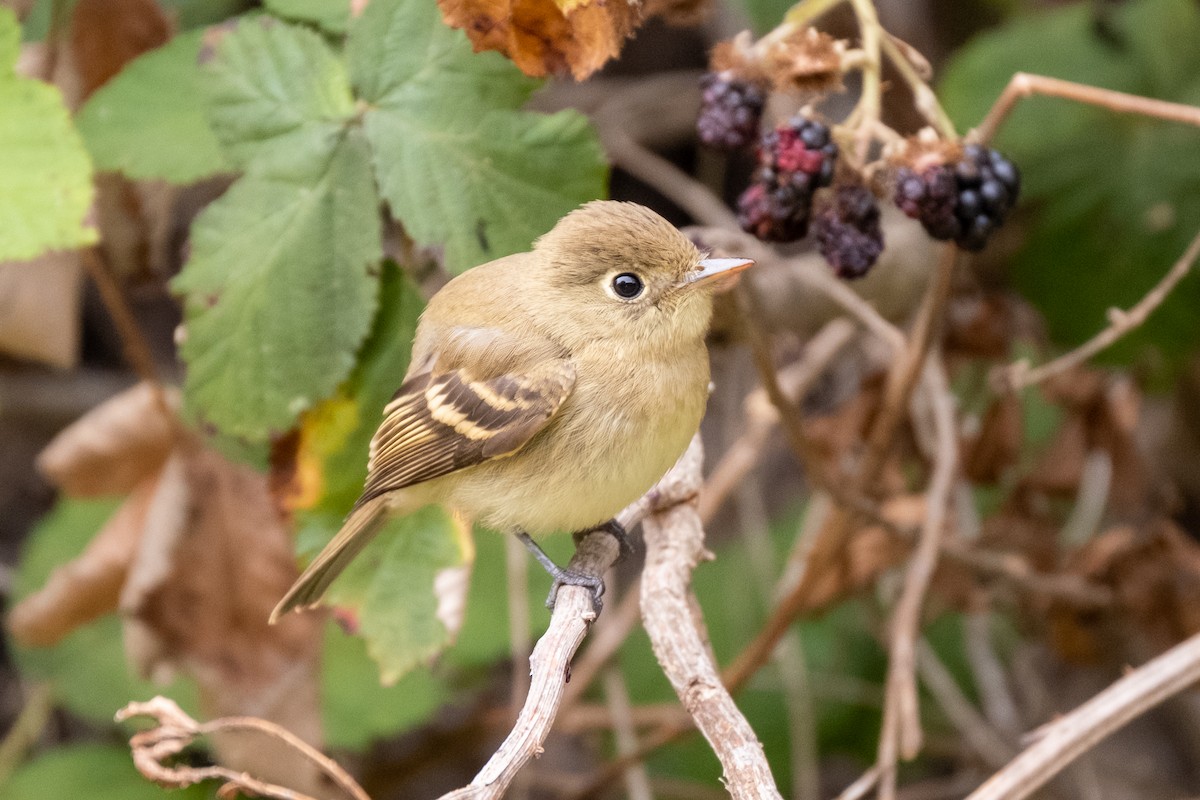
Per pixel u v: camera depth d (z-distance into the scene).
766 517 13.91
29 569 11.95
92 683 11.60
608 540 7.61
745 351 13.13
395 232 8.27
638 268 7.19
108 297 8.95
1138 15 11.66
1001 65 11.77
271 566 8.89
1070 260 11.69
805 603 10.06
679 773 12.69
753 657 10.08
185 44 7.91
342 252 7.32
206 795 10.72
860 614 13.07
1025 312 11.79
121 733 11.84
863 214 6.69
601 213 7.31
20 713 13.38
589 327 7.23
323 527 7.92
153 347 14.59
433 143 7.27
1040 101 11.65
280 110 7.36
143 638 8.90
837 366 12.82
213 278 7.30
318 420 7.75
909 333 10.88
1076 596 10.40
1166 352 11.55
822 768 14.28
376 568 7.72
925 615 12.04
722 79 6.87
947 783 12.88
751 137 6.88
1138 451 11.46
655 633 6.61
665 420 7.21
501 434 7.09
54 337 9.51
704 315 7.36
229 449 8.56
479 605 11.41
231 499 8.91
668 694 12.52
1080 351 9.48
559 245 7.29
